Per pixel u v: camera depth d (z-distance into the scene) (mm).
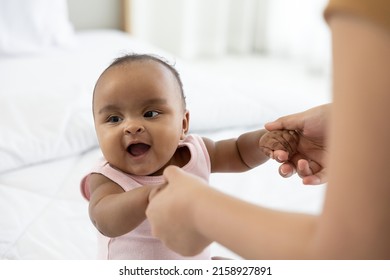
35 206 1061
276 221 407
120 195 638
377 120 334
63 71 1713
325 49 3070
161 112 731
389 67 326
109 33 2330
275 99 1605
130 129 688
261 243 404
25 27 1874
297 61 3355
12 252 913
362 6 324
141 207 588
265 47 3570
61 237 973
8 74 1640
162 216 481
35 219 1020
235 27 3498
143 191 598
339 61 347
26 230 980
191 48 3250
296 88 2861
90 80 1629
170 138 728
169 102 741
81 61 1850
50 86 1532
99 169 744
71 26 2256
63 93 1426
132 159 710
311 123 749
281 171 767
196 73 1807
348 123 345
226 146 876
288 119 779
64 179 1176
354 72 337
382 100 331
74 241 966
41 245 938
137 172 715
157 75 740
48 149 1211
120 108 720
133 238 753
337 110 354
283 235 395
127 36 2385
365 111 336
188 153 819
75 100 1382
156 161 720
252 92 1655
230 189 1161
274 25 3396
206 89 1592
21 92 1429
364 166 343
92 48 2041
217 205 438
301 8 3201
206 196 451
